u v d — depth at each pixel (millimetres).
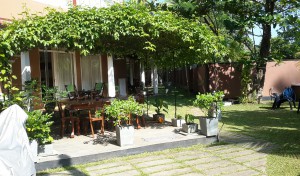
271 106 12922
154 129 7871
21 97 6223
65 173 5012
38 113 5512
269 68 16188
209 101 6809
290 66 16297
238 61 14320
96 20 6066
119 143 6168
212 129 6734
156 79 18094
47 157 5406
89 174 4930
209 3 13680
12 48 5664
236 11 13625
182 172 4883
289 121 9258
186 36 6723
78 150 5930
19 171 3635
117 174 4887
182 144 6441
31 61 10852
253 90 14367
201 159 5547
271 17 11969
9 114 3875
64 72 13000
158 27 6402
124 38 7828
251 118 9984
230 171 4859
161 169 5055
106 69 15234
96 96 9938
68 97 10453
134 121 8977
